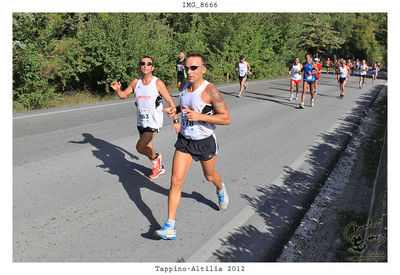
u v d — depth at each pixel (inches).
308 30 1625.2
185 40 693.9
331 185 187.0
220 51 800.9
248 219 148.7
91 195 165.2
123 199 162.6
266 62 1005.8
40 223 138.6
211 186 181.8
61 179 181.9
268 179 194.7
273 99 512.1
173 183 130.5
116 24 488.1
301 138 285.3
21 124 288.2
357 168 214.7
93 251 122.3
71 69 473.4
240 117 364.5
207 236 134.5
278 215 153.8
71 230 134.6
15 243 124.6
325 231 139.9
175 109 136.3
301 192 179.0
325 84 837.2
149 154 184.2
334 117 383.6
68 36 581.0
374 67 881.5
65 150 228.1
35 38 399.5
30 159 208.4
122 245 126.5
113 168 201.2
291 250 126.3
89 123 303.7
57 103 412.2
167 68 584.7
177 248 126.0
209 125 130.3
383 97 595.2
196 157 132.6
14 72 374.6
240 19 831.1
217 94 124.0
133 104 405.4
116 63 471.2
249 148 252.4
